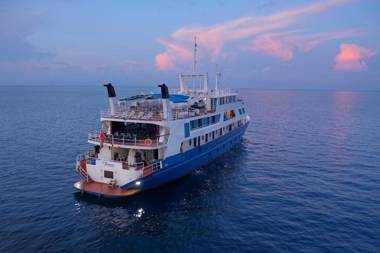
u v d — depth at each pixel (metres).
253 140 62.19
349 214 27.56
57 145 53.72
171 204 29.14
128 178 28.83
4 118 91.88
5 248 21.23
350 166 43.44
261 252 21.66
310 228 25.03
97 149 33.19
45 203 28.69
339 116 110.94
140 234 23.69
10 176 36.69
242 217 26.91
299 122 92.38
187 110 37.09
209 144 39.66
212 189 33.38
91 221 25.39
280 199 30.98
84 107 136.00
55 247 21.58
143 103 38.19
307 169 41.84
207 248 22.09
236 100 51.62
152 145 29.80
